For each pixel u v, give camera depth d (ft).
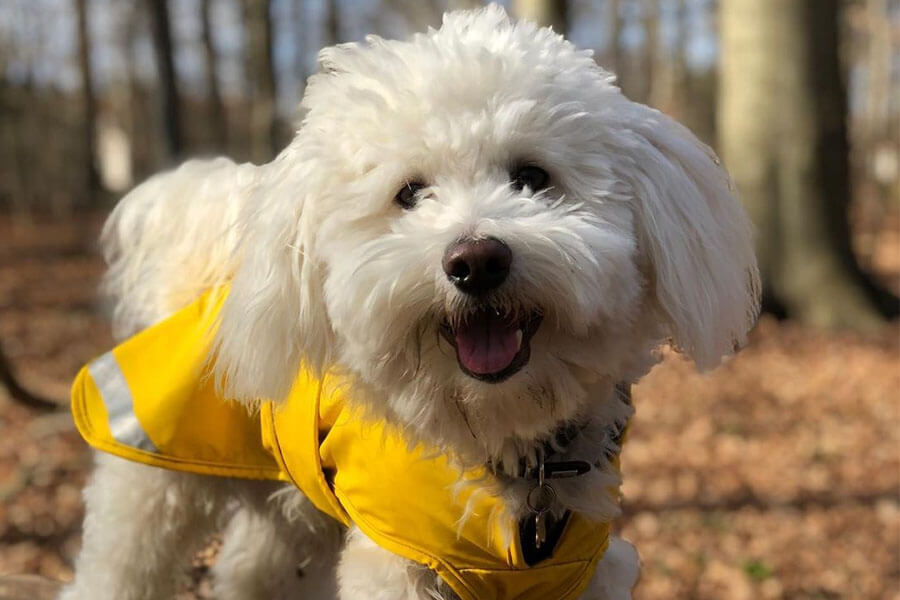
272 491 1.99
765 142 7.63
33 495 4.23
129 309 2.12
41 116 21.93
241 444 1.81
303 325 1.58
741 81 7.66
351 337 1.44
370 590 1.56
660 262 1.49
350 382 1.56
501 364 1.38
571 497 1.56
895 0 20.86
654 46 20.99
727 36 7.75
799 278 7.65
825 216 7.63
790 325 7.58
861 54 22.03
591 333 1.43
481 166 1.47
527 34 1.61
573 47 1.62
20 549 3.69
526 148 1.46
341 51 1.68
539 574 1.54
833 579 3.60
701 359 1.53
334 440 1.61
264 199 1.63
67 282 10.40
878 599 3.46
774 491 4.46
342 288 1.44
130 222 2.10
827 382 6.18
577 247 1.35
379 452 1.56
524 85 1.47
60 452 4.74
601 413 1.59
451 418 1.48
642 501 4.33
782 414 5.60
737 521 4.12
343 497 1.61
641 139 1.53
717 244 1.57
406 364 1.46
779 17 7.46
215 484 1.92
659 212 1.49
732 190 1.69
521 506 1.52
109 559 1.90
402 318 1.40
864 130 21.38
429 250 1.36
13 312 8.67
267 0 11.93
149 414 1.79
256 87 12.16
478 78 1.47
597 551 1.60
